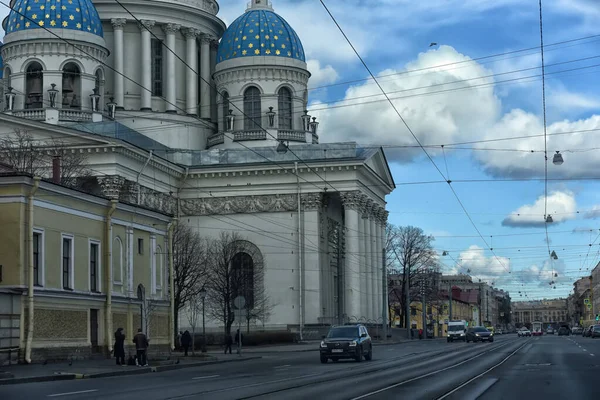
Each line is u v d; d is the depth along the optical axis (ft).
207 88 318.86
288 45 311.06
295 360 166.20
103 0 300.20
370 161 297.53
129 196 254.47
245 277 278.46
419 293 412.16
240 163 285.43
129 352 158.71
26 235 132.16
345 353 150.61
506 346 240.53
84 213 148.36
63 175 226.58
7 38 272.10
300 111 310.45
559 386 91.50
